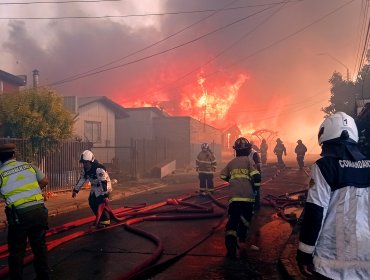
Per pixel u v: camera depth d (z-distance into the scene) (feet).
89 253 21.61
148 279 17.21
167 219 30.48
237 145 21.89
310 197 7.79
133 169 70.13
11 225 15.80
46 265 16.47
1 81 76.33
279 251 21.33
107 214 28.25
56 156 50.37
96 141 85.71
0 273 17.57
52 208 37.81
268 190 48.14
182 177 77.71
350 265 7.47
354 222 7.59
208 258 20.25
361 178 7.73
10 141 44.60
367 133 45.34
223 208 35.19
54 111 49.96
